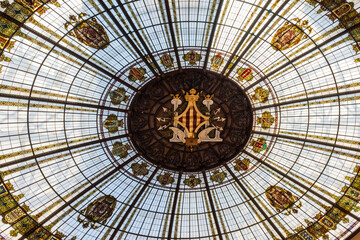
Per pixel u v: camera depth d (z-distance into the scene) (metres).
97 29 16.73
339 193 18.98
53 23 15.72
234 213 21.39
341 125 18.81
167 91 20.56
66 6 15.35
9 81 16.03
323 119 19.36
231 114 21.09
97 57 17.84
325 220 19.31
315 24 16.73
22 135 17.17
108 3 15.73
